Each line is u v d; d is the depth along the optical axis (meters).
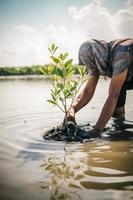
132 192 1.25
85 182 1.35
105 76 2.25
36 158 1.66
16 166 1.54
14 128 2.31
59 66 2.09
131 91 4.61
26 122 2.51
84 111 2.91
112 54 2.15
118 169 1.50
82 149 1.83
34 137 2.07
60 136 2.05
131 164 1.57
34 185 1.33
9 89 5.05
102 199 1.20
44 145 1.90
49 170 1.49
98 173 1.45
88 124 2.37
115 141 2.00
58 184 1.33
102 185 1.32
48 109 3.07
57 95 2.23
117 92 2.13
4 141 1.97
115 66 2.12
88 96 2.39
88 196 1.22
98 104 3.30
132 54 2.14
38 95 4.21
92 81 2.36
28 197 1.22
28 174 1.44
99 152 1.77
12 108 3.17
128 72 2.22
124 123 2.49
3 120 2.59
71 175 1.43
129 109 3.04
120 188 1.29
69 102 3.45
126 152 1.77
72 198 1.21
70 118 2.23
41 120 2.58
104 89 4.75
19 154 1.72
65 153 1.75
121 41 2.19
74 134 2.08
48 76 2.25
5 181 1.36
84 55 2.16
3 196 1.23
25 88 5.16
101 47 2.15
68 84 2.14
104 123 2.14
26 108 3.15
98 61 2.15
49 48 2.11
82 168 1.51
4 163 1.58
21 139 2.02
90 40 2.20
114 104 2.13
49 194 1.25
